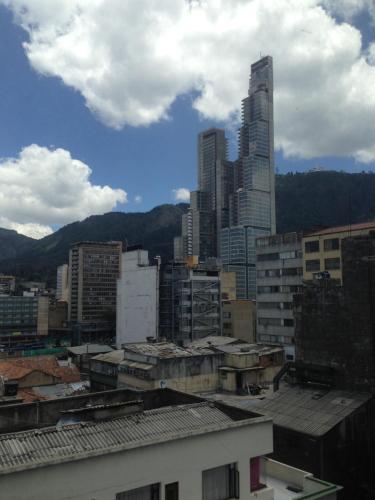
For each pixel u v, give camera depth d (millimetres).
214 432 15555
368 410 28500
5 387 42719
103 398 19906
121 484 13516
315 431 26391
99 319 170875
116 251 178250
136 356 50156
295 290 81875
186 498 14711
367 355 29516
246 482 16203
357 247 30453
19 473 12016
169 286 101688
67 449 14117
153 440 14227
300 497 17719
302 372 33312
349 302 30750
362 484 27156
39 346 153875
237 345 57062
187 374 48000
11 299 167250
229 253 199375
